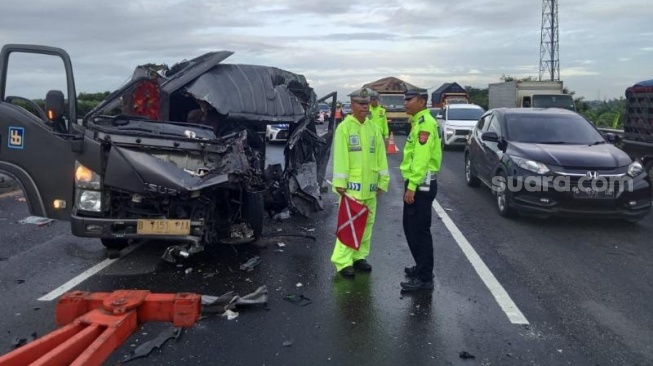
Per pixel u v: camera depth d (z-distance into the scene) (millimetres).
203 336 4180
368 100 5500
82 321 2857
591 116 24750
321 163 8938
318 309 4738
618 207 7543
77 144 5270
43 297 4945
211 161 5488
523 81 25844
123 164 5164
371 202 5727
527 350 3996
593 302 4941
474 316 4605
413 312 4684
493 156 9188
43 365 2426
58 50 5367
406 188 5223
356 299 4977
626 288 5312
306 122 7648
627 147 10703
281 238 7070
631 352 3979
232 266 5926
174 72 7074
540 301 4957
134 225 5328
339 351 3957
